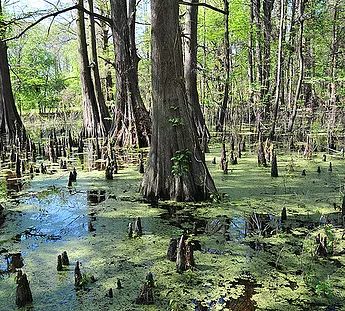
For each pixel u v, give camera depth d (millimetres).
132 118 15062
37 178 10500
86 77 18891
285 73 26406
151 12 7812
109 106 27188
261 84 20891
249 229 6340
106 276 4922
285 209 6762
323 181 9305
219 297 4410
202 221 6750
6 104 18781
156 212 7270
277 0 25641
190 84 14719
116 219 6961
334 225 6453
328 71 25031
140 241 5973
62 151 14828
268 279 4785
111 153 12703
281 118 20734
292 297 4398
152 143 8148
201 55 25156
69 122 32500
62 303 4340
